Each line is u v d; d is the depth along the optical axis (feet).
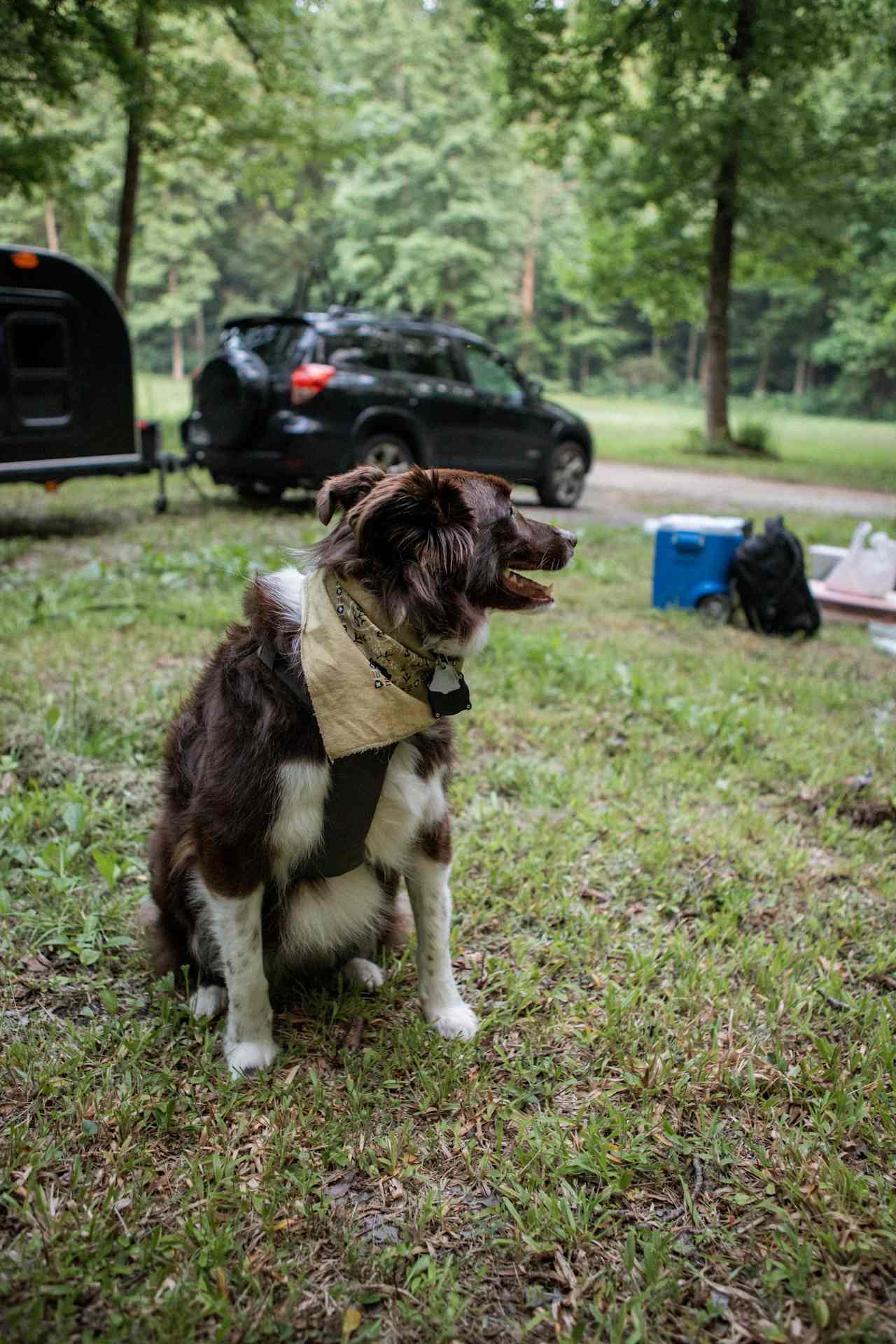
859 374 164.35
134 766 13.42
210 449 33.45
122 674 16.66
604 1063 8.09
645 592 25.72
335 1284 5.98
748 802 13.50
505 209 148.66
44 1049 7.96
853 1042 8.54
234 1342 5.56
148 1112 7.34
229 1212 6.49
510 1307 5.90
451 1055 8.14
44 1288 5.73
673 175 60.64
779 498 48.24
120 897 10.36
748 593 22.26
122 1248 6.12
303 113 51.42
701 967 9.49
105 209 121.80
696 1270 6.13
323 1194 6.64
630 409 145.89
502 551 7.86
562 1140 7.14
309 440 31.53
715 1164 7.06
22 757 13.16
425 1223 6.43
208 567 24.11
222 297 191.21
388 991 9.12
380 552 7.18
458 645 7.42
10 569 24.27
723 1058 8.18
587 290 71.56
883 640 22.02
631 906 10.81
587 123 62.39
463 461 36.29
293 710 7.27
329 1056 8.24
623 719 16.30
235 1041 8.04
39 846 11.24
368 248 146.61
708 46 56.44
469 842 11.93
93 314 29.22
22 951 9.39
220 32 47.98
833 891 11.35
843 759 14.79
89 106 52.42
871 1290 5.98
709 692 17.42
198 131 48.62
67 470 29.48
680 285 70.03
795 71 59.21
